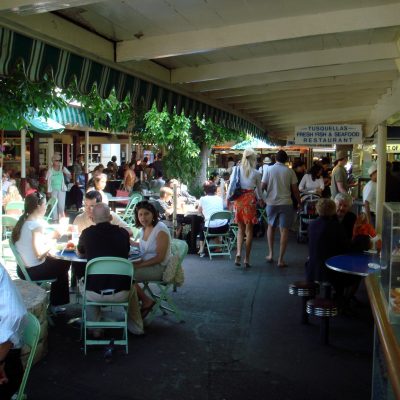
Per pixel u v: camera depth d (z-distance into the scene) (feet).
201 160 53.88
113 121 46.11
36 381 14.83
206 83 28.22
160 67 24.16
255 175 29.43
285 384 14.82
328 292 19.71
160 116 47.24
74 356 16.66
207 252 33.65
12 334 9.45
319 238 19.72
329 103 40.91
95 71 19.48
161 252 19.49
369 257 18.56
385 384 9.49
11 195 37.32
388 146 42.83
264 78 27.35
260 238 40.47
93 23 17.89
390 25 16.66
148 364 16.14
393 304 9.70
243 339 18.30
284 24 17.76
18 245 19.30
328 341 18.01
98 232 17.79
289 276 27.53
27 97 25.26
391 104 29.76
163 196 35.65
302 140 36.35
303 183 39.52
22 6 13.88
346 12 16.92
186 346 17.62
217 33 18.66
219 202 32.45
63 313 20.89
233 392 14.33
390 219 10.31
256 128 51.49
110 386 14.64
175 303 22.54
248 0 15.94
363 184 46.98
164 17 17.40
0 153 29.55
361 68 25.70
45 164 68.23
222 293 24.13
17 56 15.75
